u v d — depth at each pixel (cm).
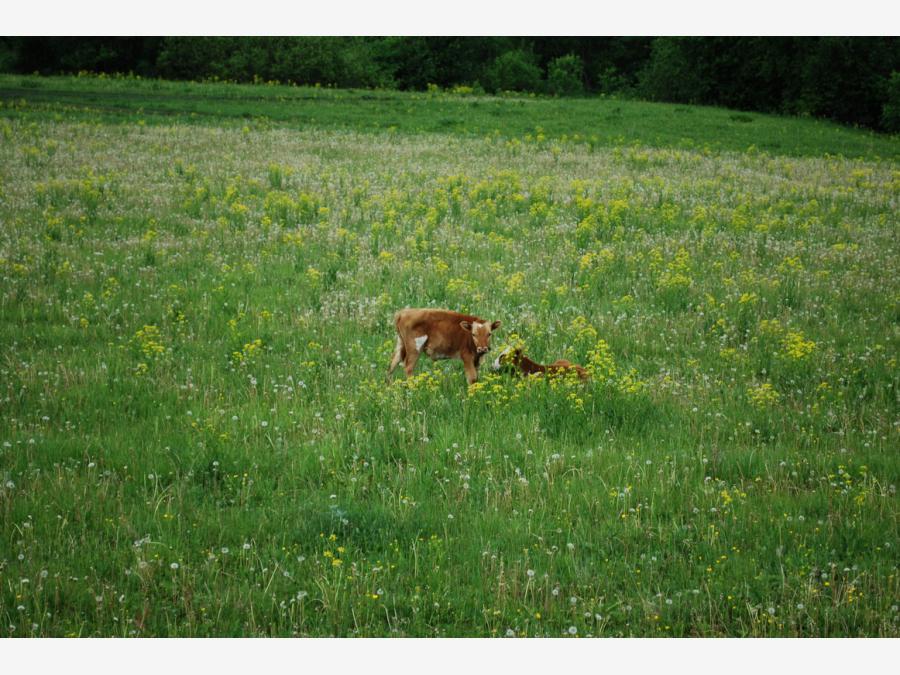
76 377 1054
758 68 6312
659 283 1544
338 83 7188
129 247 1752
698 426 979
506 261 1716
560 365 1088
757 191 2667
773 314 1421
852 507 787
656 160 3325
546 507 791
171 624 622
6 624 607
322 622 635
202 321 1311
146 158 2905
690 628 639
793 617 641
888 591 659
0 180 2350
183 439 895
